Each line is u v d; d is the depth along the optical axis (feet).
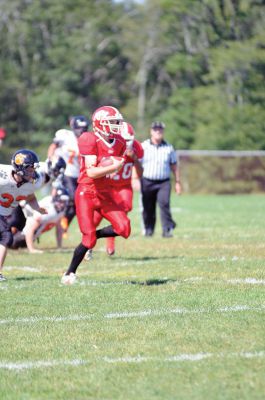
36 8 387.96
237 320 46.06
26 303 53.21
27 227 85.40
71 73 378.12
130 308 50.83
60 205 85.87
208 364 37.55
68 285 60.29
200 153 239.71
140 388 34.65
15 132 378.12
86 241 59.21
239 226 114.73
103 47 393.70
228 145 304.09
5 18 394.32
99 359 39.19
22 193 61.00
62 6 390.83
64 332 44.60
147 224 101.91
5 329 45.68
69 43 386.73
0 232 61.46
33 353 40.60
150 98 400.47
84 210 58.65
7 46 392.68
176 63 337.52
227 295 53.93
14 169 59.52
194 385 34.78
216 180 239.30
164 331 43.98
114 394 34.06
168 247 87.35
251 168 239.30
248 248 83.46
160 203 98.89
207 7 321.52
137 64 398.83
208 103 315.99
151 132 98.94
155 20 380.78
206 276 63.52
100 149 57.06
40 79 387.96
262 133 307.17
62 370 37.58
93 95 389.60
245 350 39.70
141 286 58.95
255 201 194.18
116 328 45.16
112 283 60.90
